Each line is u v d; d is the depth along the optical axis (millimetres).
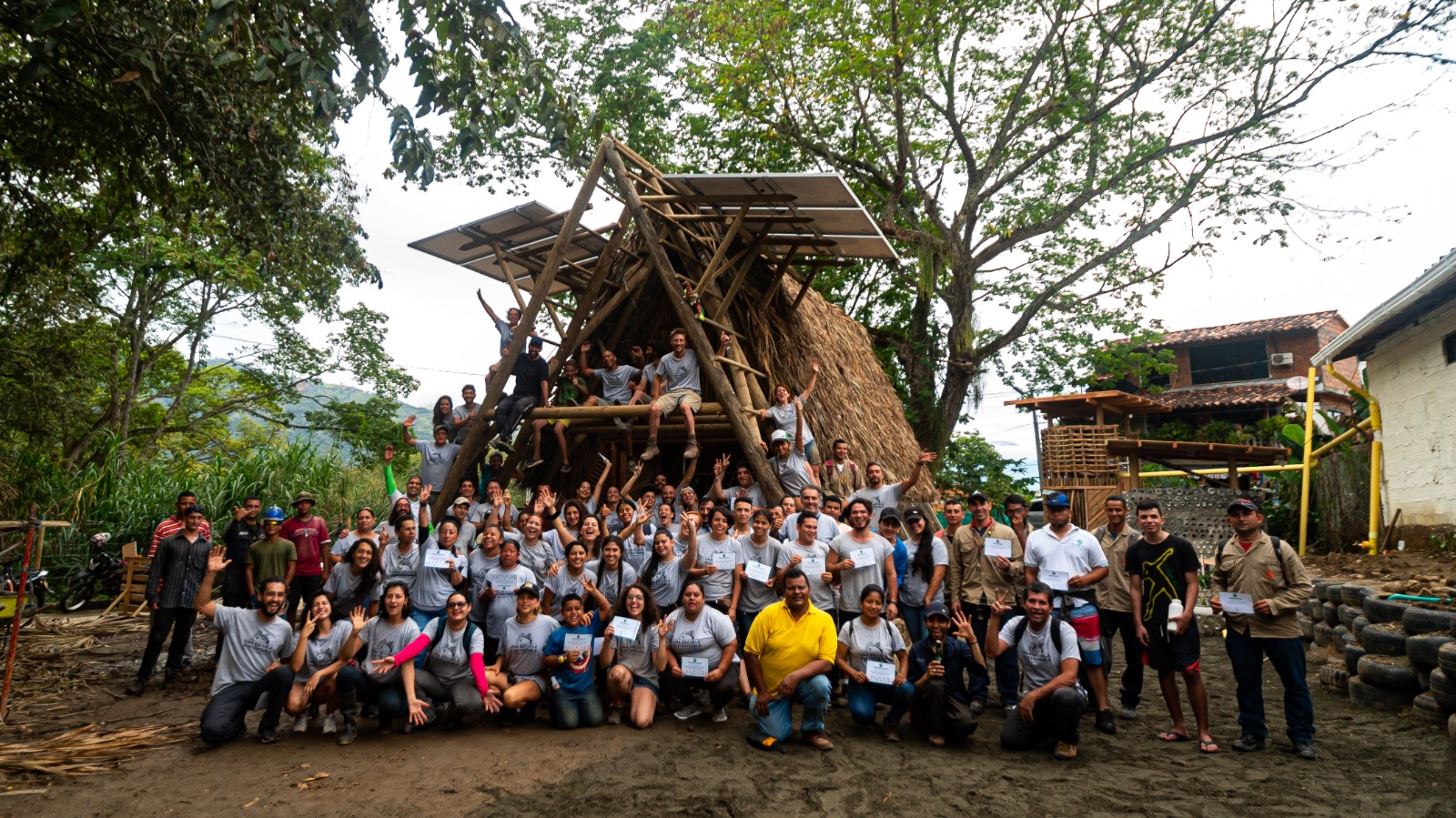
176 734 6539
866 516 7598
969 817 4836
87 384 18078
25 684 8102
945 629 6504
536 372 11117
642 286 11945
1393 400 13070
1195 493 16766
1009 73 22266
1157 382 32125
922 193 23219
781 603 6441
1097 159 22453
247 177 10398
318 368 27469
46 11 6746
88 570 12859
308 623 6508
